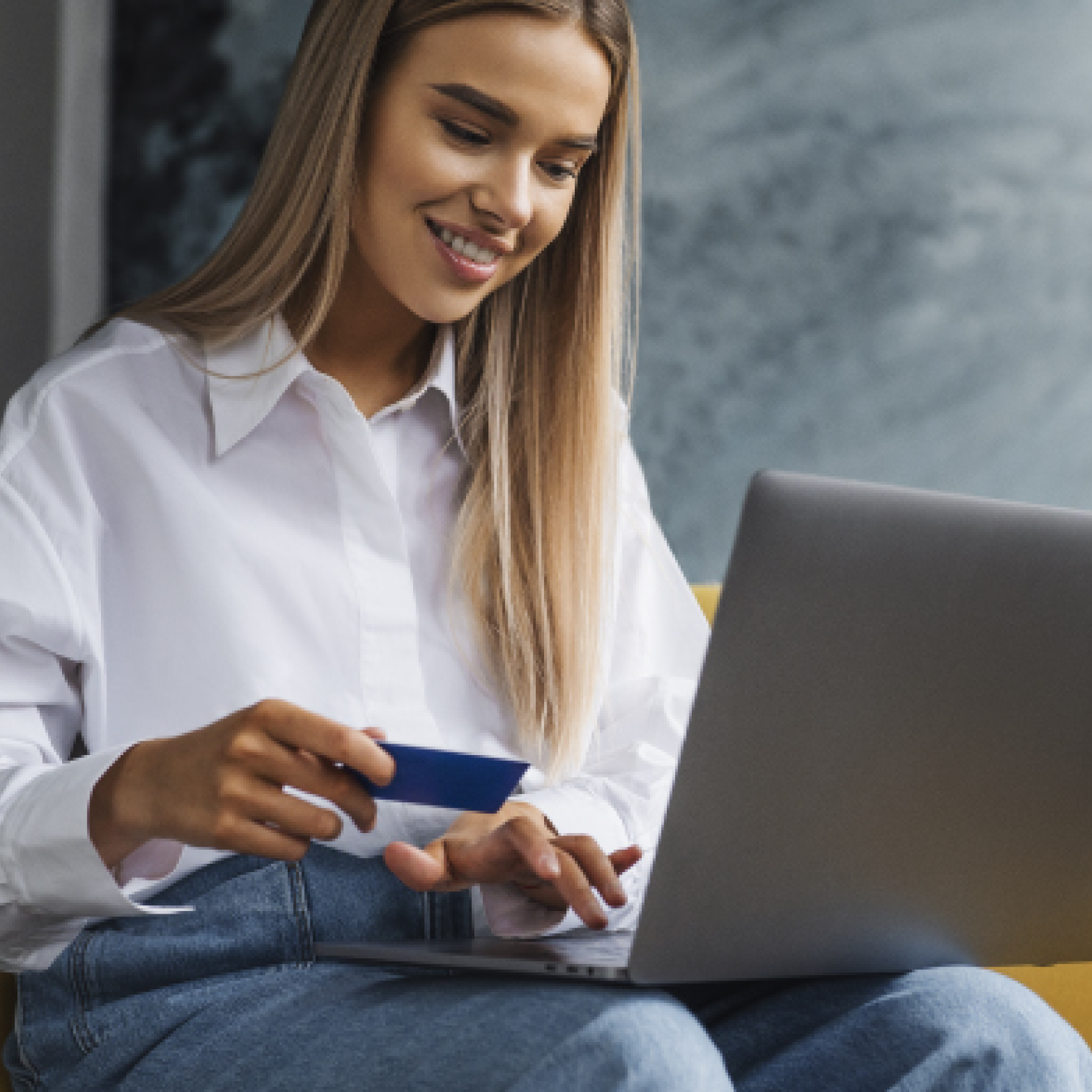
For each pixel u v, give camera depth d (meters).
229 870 1.24
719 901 0.95
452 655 1.45
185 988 1.17
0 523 1.24
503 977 1.05
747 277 2.98
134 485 1.32
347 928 1.24
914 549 0.92
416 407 1.51
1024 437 3.00
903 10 3.00
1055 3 3.02
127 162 2.96
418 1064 0.94
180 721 1.29
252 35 2.98
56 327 2.92
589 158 1.51
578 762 1.49
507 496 1.49
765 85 2.99
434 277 1.37
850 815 0.97
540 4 1.31
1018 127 3.01
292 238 1.39
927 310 2.99
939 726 0.98
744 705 0.90
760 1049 1.10
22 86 2.84
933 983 1.10
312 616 1.35
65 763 1.20
